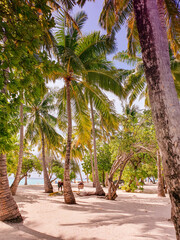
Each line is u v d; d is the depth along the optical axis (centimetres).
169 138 229
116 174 2081
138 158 1864
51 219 667
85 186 2880
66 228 551
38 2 295
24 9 272
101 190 1590
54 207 927
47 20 312
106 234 485
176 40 791
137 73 1521
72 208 905
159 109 243
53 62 321
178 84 1452
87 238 459
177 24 717
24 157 2512
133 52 989
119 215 733
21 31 271
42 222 625
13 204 656
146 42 269
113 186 1303
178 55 937
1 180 660
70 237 471
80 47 1211
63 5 520
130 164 1919
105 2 692
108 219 664
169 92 245
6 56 267
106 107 1177
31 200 1177
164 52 263
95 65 1241
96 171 1639
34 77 316
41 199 1245
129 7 771
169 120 234
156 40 264
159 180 1584
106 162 2778
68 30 1151
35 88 336
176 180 217
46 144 2159
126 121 1253
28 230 538
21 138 1517
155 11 278
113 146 1251
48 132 1956
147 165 1773
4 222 614
